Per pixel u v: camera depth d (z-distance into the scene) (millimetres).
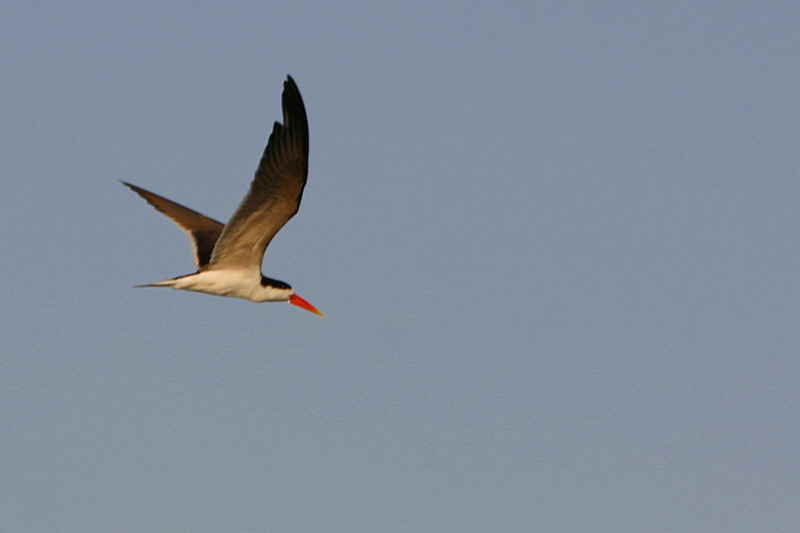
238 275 17297
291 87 14891
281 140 15070
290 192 15750
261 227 16422
